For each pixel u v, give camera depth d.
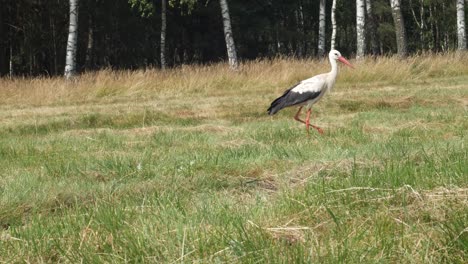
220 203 5.42
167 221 4.79
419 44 56.31
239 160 7.81
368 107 14.18
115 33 43.47
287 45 55.62
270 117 13.45
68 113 15.52
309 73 20.91
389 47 50.38
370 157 7.34
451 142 8.18
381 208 4.71
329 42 57.91
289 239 4.20
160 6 43.97
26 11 35.31
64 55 38.78
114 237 4.43
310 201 5.04
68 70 24.00
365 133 9.86
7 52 37.69
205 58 49.38
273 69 21.69
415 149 7.71
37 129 12.95
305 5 53.00
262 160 7.75
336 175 6.28
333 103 14.60
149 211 5.26
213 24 46.53
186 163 7.68
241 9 45.47
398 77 20.83
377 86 19.41
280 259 3.74
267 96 17.80
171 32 46.16
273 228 4.33
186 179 6.77
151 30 45.78
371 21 42.38
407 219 4.44
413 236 4.05
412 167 5.99
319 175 6.49
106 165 7.89
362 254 3.80
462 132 9.41
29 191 6.54
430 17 51.88
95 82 20.27
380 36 48.44
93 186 6.65
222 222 4.65
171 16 45.41
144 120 13.46
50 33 36.19
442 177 5.46
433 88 17.86
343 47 60.19
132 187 6.50
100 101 18.50
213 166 7.36
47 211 5.85
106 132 11.62
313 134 10.38
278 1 49.47
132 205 5.61
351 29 59.50
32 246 4.49
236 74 21.02
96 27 41.78
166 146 9.59
